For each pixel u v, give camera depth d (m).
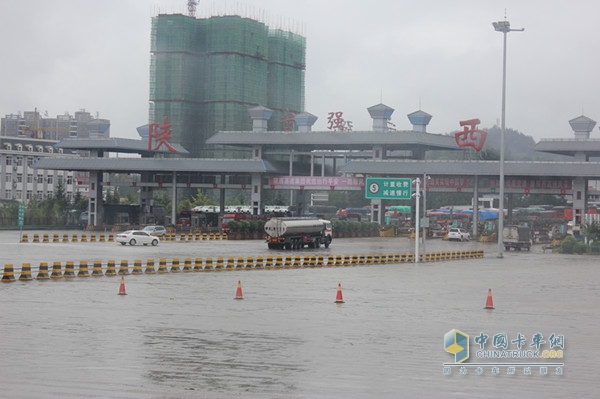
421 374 19.59
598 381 19.17
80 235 98.25
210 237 97.19
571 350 23.58
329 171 126.75
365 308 32.84
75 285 39.56
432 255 68.44
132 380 18.23
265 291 38.91
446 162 107.19
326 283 44.00
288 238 76.00
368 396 17.12
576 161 105.88
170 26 180.12
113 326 26.25
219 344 23.30
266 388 17.67
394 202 184.38
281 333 25.66
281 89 192.62
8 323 26.47
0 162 157.50
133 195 192.88
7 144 158.75
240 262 53.53
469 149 113.75
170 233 103.25
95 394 16.81
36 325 26.11
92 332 24.92
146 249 72.25
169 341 23.62
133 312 29.84
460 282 46.66
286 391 17.42
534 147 109.50
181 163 114.56
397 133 109.38
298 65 197.00
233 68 180.00
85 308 30.66
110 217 121.38
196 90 183.62
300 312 31.11
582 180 102.31
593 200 181.00
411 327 27.53
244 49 181.25
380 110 112.69
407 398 17.03
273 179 115.06
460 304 35.03
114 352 21.64
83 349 21.97
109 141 119.00
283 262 59.53
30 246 72.94
